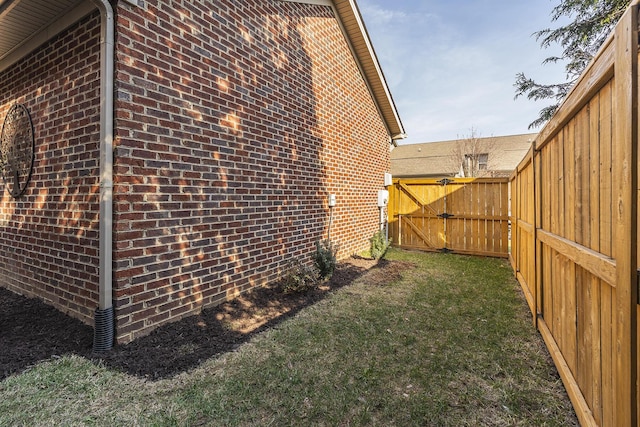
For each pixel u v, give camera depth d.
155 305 3.01
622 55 1.31
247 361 2.60
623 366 1.33
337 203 6.31
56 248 3.30
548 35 8.88
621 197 1.35
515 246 5.51
